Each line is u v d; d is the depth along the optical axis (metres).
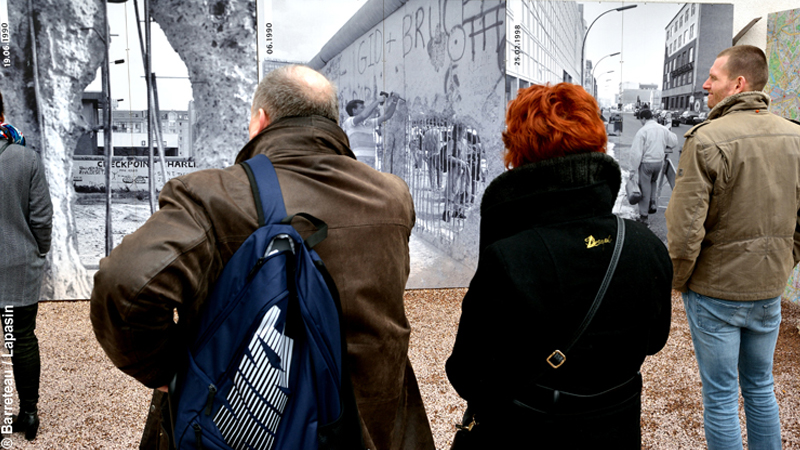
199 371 1.02
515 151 1.33
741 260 2.01
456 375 1.32
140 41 4.95
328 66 5.10
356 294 1.20
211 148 5.13
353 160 1.32
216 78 5.05
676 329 4.33
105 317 1.03
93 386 3.29
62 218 4.98
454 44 5.16
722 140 1.99
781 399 3.05
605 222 1.26
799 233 2.09
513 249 1.20
